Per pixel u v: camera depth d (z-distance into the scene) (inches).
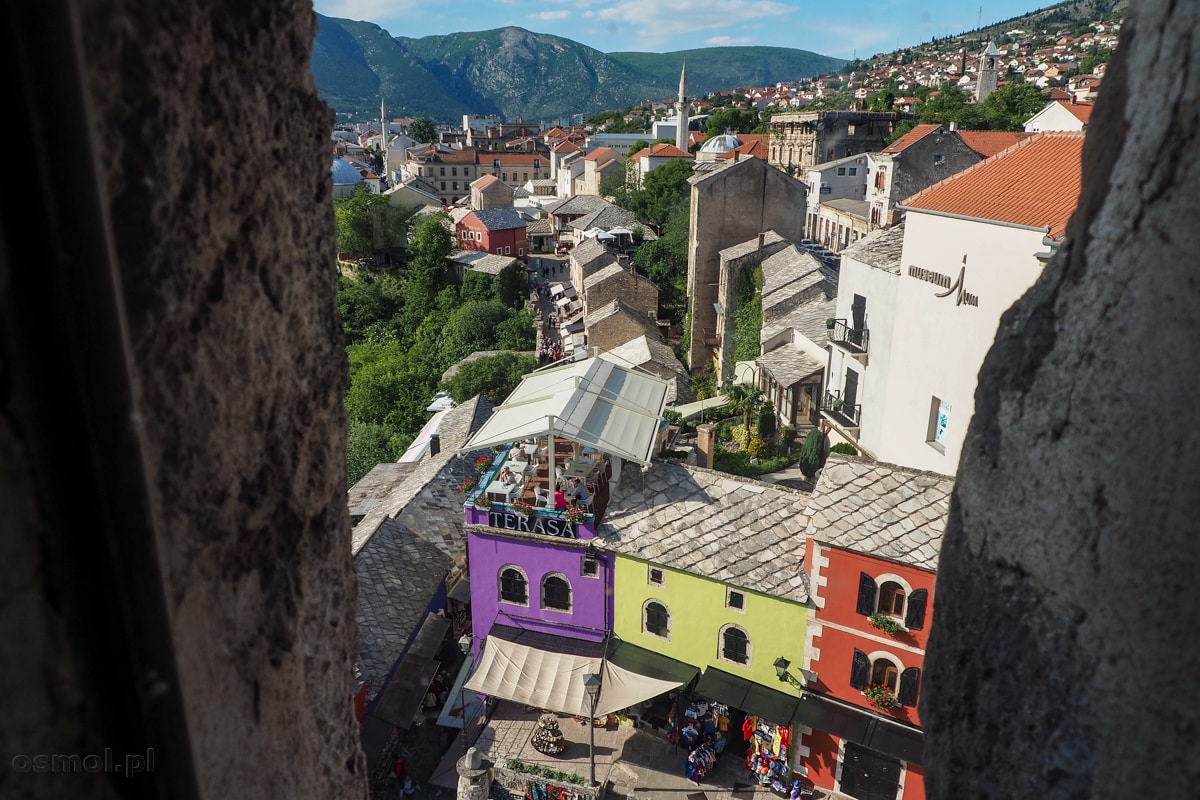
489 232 3690.9
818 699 820.6
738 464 1321.4
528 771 866.8
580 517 905.5
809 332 1450.5
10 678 65.1
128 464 70.6
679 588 876.6
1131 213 87.7
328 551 120.4
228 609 94.6
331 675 122.6
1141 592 80.0
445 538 1218.6
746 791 859.4
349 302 3235.7
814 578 791.7
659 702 971.3
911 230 890.1
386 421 2225.6
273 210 103.5
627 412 1029.8
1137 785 81.0
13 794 65.6
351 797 128.9
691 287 2106.3
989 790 100.8
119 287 73.4
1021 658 97.1
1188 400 75.9
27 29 61.4
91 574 70.4
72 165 64.4
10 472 63.3
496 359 2171.5
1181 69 82.9
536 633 962.1
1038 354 100.7
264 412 102.4
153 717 75.2
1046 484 94.6
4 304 62.4
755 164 2010.3
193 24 85.2
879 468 809.5
